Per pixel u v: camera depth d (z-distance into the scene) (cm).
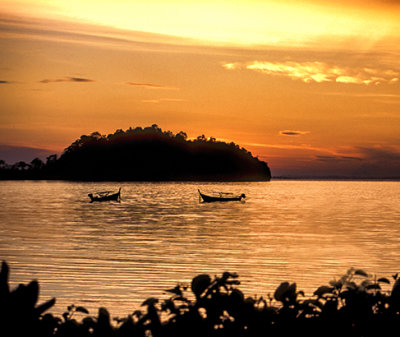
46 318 268
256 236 3794
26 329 250
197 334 287
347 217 5850
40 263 2441
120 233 3988
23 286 253
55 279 2044
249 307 295
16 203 8544
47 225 4631
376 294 309
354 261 2520
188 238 3653
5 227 4400
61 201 9288
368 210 7238
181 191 15325
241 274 2170
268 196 12450
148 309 290
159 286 1917
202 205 8431
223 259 2609
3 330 247
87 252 2855
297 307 299
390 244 3262
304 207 7969
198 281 301
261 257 2681
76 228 4378
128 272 2212
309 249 3016
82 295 1748
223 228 4472
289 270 2264
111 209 7269
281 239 3584
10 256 2669
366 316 301
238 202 9469
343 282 316
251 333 291
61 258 2614
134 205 8338
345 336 297
